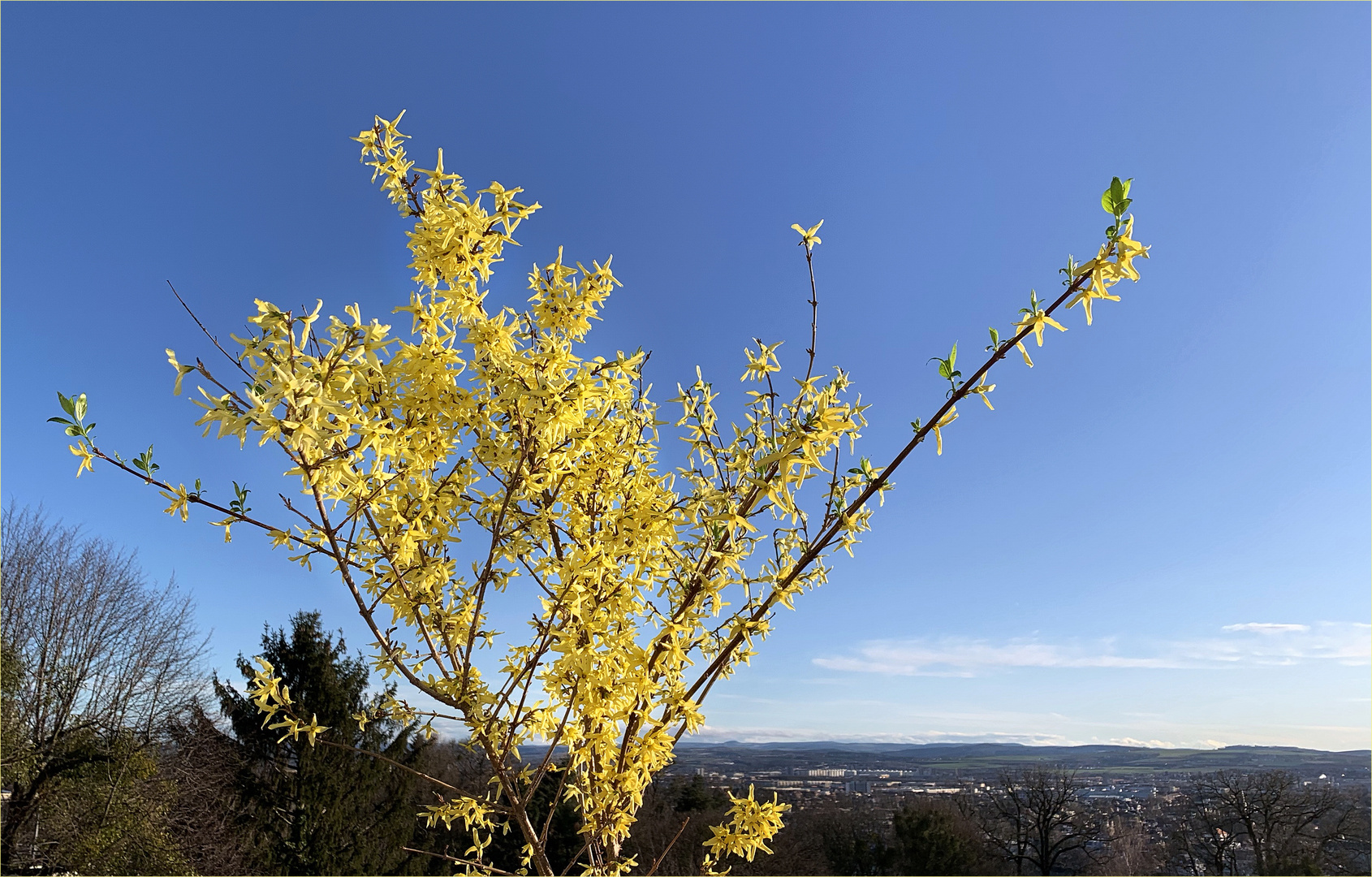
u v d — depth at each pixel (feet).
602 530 8.29
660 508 8.37
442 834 59.57
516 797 7.93
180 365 6.01
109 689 67.77
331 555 6.93
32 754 61.05
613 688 7.71
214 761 66.54
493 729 7.94
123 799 61.62
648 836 51.85
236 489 7.07
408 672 7.44
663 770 9.72
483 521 8.27
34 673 65.36
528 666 7.49
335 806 60.90
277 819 62.23
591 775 8.71
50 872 58.90
